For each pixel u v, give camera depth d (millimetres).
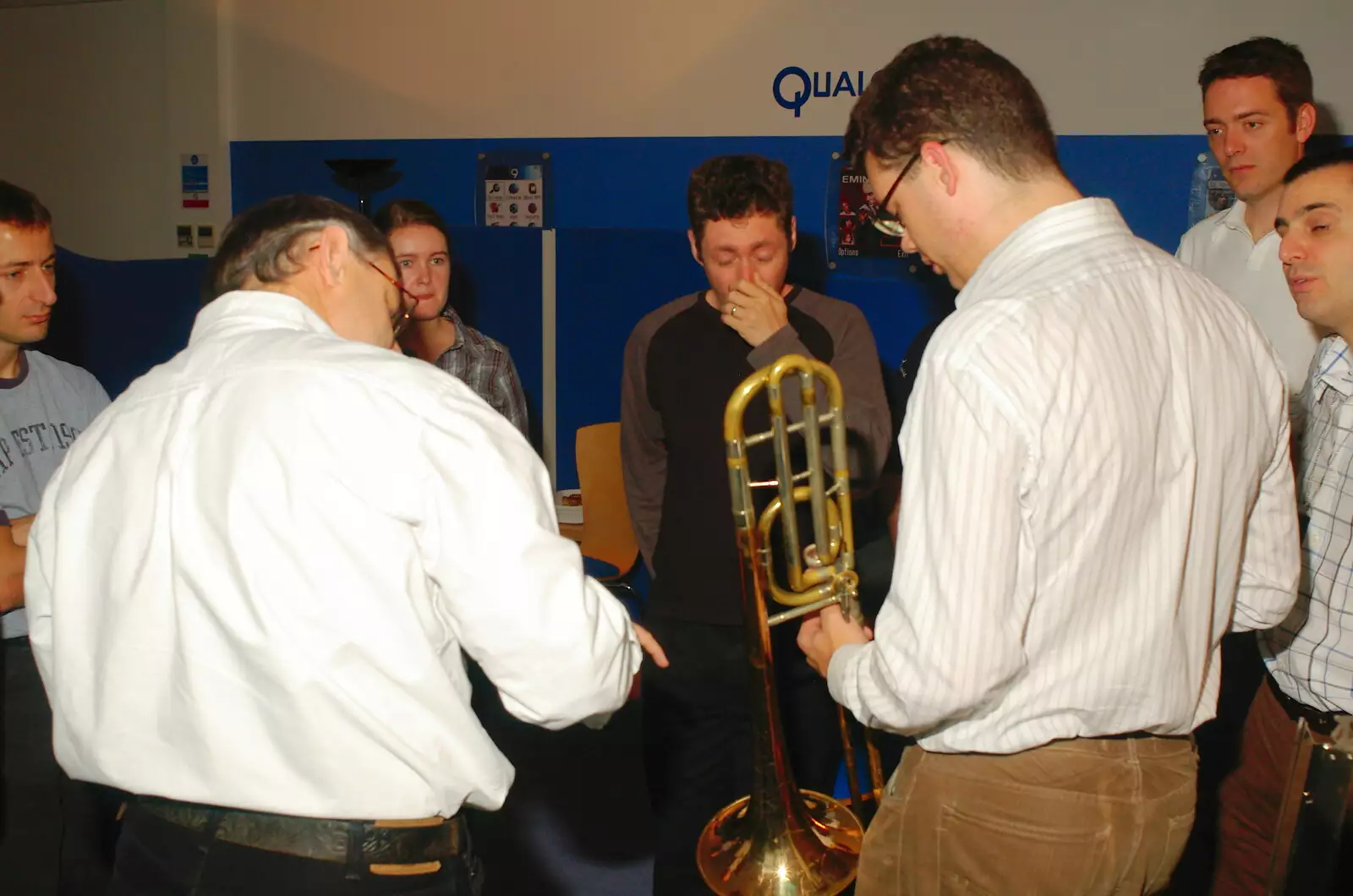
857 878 1335
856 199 3236
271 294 1202
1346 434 1625
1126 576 1106
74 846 1909
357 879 1091
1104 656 1117
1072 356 1051
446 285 2438
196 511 1076
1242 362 1188
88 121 4684
